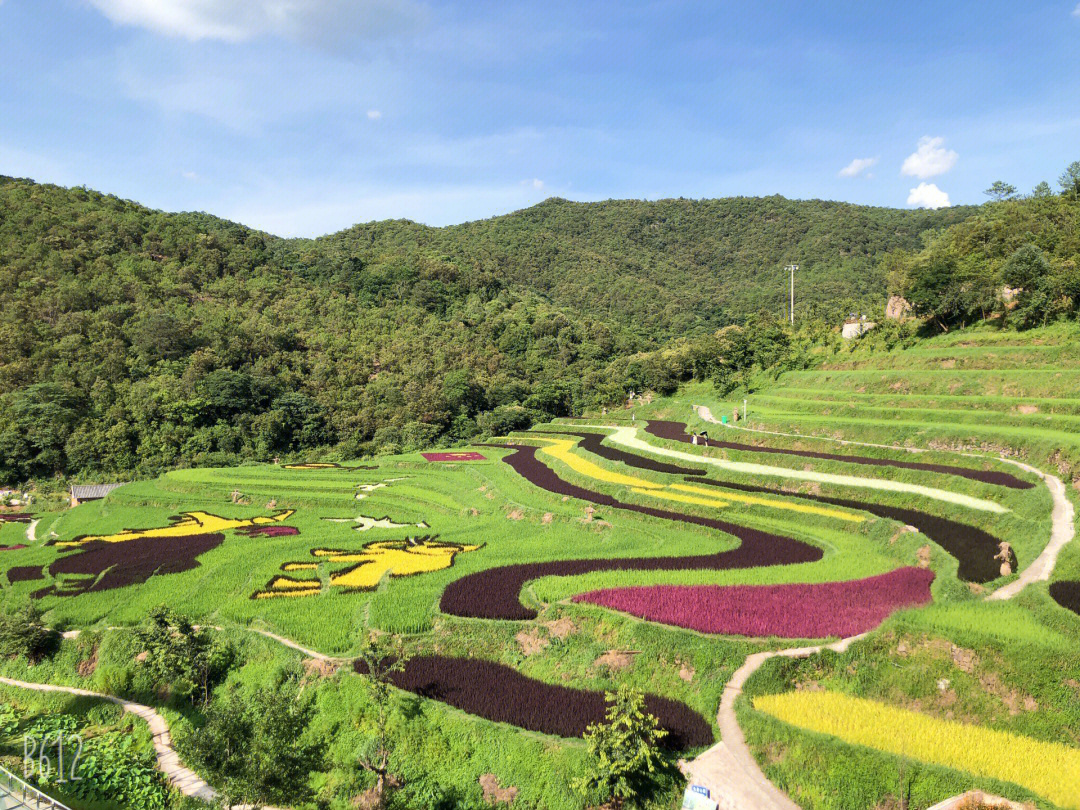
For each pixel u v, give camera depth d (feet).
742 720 84.53
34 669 126.82
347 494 250.78
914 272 293.02
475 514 210.59
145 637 112.88
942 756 76.69
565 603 115.65
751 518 166.81
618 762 76.59
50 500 287.89
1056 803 68.69
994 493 149.07
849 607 109.09
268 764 80.74
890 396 239.50
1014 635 91.61
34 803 87.97
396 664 97.55
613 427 337.52
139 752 103.14
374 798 87.51
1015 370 222.48
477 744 88.07
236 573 153.28
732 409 298.76
